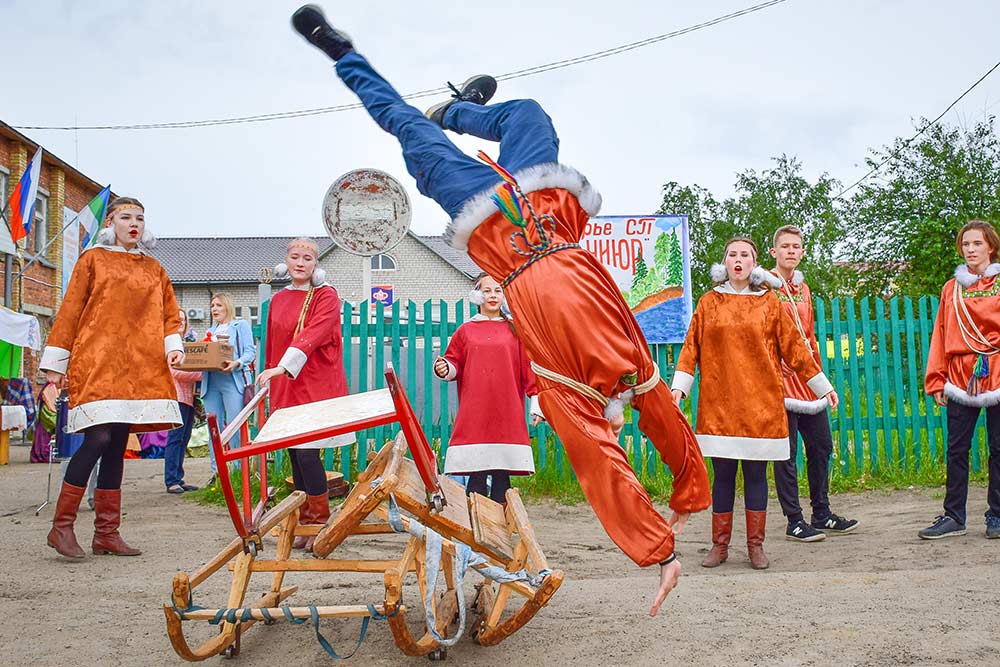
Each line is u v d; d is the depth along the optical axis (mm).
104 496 5438
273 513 3420
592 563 5371
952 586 4234
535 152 3516
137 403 5309
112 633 3684
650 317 9375
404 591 4297
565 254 3158
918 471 8648
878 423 8891
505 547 3320
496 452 5824
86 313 5309
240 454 2889
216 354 8203
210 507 7547
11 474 10758
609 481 2930
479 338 5973
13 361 12219
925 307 9016
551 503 7688
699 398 5441
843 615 3770
